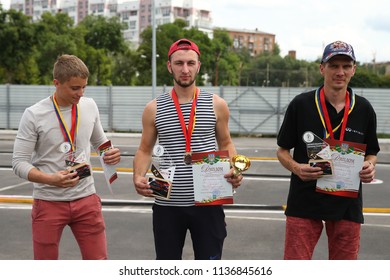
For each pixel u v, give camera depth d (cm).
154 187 321
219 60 7838
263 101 2181
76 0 13512
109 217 746
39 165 338
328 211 329
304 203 334
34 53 4394
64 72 320
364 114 331
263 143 1944
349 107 328
